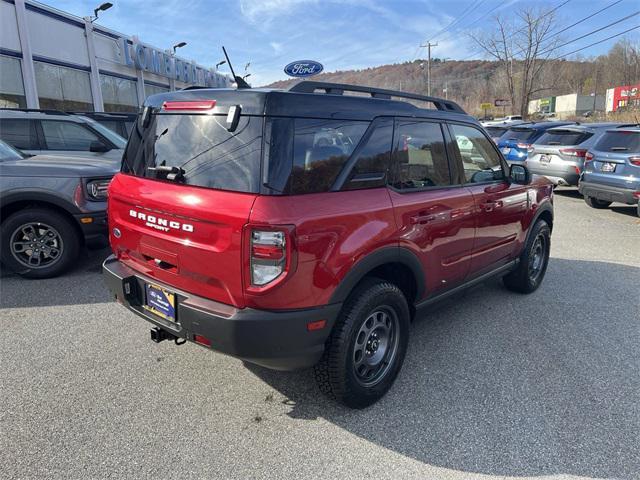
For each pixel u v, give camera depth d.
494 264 4.26
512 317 4.46
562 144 11.35
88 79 17.56
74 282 5.12
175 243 2.68
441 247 3.40
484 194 3.84
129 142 3.23
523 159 13.67
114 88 19.55
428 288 3.39
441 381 3.33
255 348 2.43
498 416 2.94
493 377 3.39
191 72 26.73
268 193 2.37
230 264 2.43
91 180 5.19
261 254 2.34
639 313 4.57
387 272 3.23
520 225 4.51
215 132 2.61
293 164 2.46
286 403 3.05
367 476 2.42
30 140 7.20
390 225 2.89
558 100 74.94
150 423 2.80
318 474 2.43
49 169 5.04
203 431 2.74
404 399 3.11
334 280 2.56
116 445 2.60
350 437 2.73
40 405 2.94
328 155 2.65
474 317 4.45
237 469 2.45
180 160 2.74
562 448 2.65
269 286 2.37
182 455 2.54
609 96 56.53
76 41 16.73
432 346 3.86
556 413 2.97
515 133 14.45
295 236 2.36
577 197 12.07
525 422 2.88
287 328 2.45
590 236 7.73
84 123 7.73
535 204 4.71
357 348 2.89
